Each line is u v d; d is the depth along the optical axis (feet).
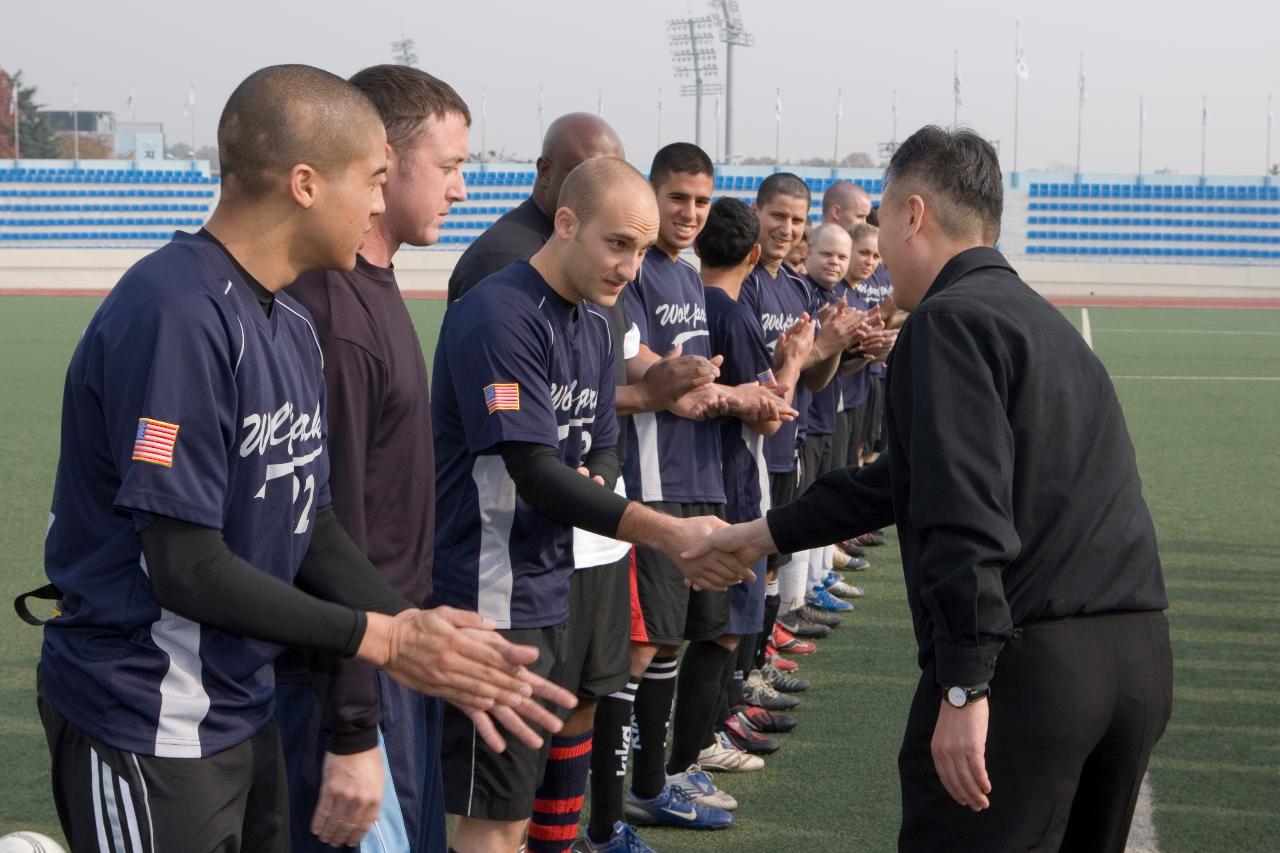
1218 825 12.04
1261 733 14.58
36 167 125.29
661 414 12.59
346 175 6.24
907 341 7.22
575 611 9.84
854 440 23.48
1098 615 7.22
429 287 110.93
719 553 8.87
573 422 9.62
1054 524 7.11
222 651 6.08
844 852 11.54
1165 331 73.05
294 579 6.98
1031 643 7.07
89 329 5.91
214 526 5.76
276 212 6.19
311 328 6.82
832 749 14.17
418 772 8.34
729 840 11.79
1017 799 7.08
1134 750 7.44
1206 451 34.65
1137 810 12.37
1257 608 19.89
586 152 10.89
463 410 8.96
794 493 16.24
